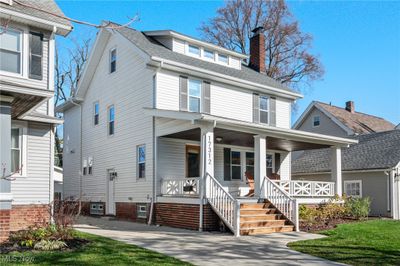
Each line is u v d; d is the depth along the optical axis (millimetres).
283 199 16391
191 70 20094
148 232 14797
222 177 21781
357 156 26594
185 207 16422
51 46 15102
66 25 15102
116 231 14977
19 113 14023
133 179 19984
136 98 20375
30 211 14523
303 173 28562
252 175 21547
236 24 38562
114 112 22109
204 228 15352
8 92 11547
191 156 20156
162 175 18766
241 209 15617
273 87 23953
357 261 10039
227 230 15188
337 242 12672
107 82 22984
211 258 10109
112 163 21812
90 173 23766
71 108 26703
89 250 10305
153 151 18766
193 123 15695
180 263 9359
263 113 23969
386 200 23703
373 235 14078
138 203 19453
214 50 23688
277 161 24875
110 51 22922
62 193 26734
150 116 19172
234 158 22500
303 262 9867
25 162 14648
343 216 19812
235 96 22500
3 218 11086
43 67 14883
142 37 22109
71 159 26016
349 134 34312
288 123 25359
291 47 38125
